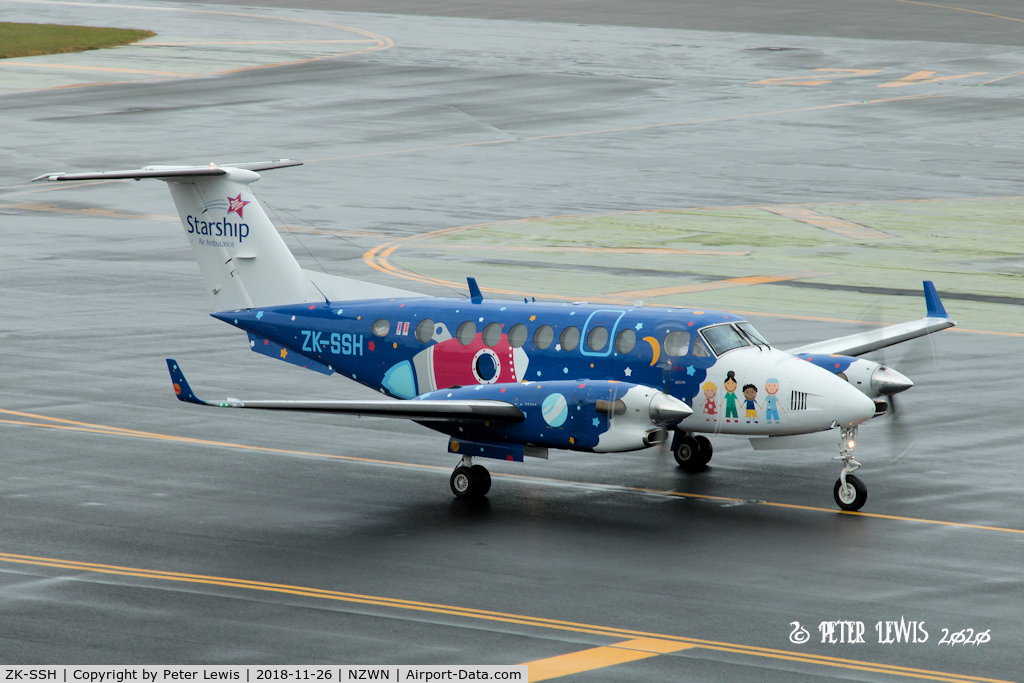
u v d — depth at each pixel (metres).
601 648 52.50
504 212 181.00
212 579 60.47
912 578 61.09
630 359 74.81
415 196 190.75
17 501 72.38
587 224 174.12
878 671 50.44
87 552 64.06
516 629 54.50
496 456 73.06
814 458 83.88
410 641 53.12
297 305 86.44
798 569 62.34
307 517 70.69
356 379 84.31
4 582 59.62
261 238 87.06
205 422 91.06
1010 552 65.00
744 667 50.72
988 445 85.75
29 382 100.06
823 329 119.75
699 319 74.50
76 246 158.12
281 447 85.62
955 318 125.88
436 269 145.75
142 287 136.12
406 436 89.19
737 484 78.06
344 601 57.69
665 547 65.81
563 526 69.44
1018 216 180.50
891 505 73.25
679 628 54.72
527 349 77.44
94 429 88.38
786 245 162.00
